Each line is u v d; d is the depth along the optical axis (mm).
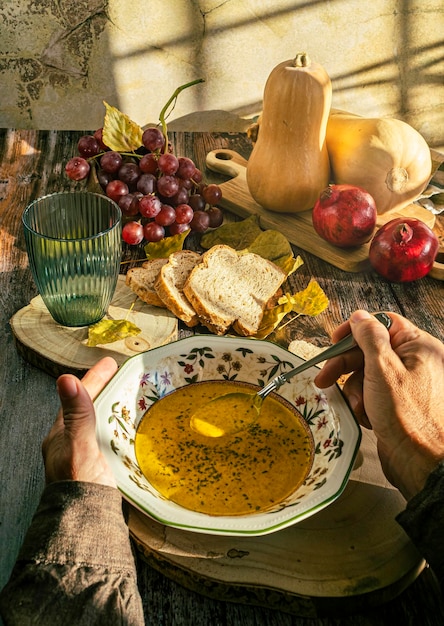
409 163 971
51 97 1272
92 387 613
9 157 1168
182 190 953
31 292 865
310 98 929
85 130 1304
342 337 684
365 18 1252
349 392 656
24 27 1197
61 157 1180
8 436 656
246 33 1246
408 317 853
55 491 484
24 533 565
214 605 521
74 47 1225
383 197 987
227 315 804
